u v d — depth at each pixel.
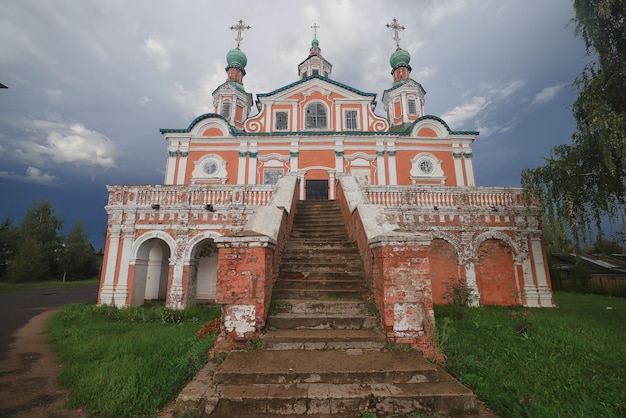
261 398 3.56
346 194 10.42
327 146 21.11
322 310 5.96
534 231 13.70
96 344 7.56
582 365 5.96
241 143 20.97
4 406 4.72
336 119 22.83
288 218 9.20
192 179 20.33
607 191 9.91
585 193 10.41
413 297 5.19
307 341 4.95
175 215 13.58
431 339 5.07
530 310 11.53
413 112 25.41
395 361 4.37
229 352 4.82
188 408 3.59
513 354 6.50
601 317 10.55
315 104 23.25
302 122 22.77
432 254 13.64
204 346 5.93
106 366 5.88
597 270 25.70
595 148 9.78
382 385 3.90
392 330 5.07
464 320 9.51
